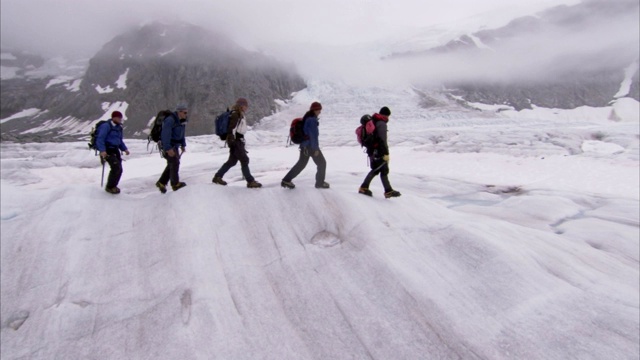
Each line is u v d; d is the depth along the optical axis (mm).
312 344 4285
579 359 4156
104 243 5938
